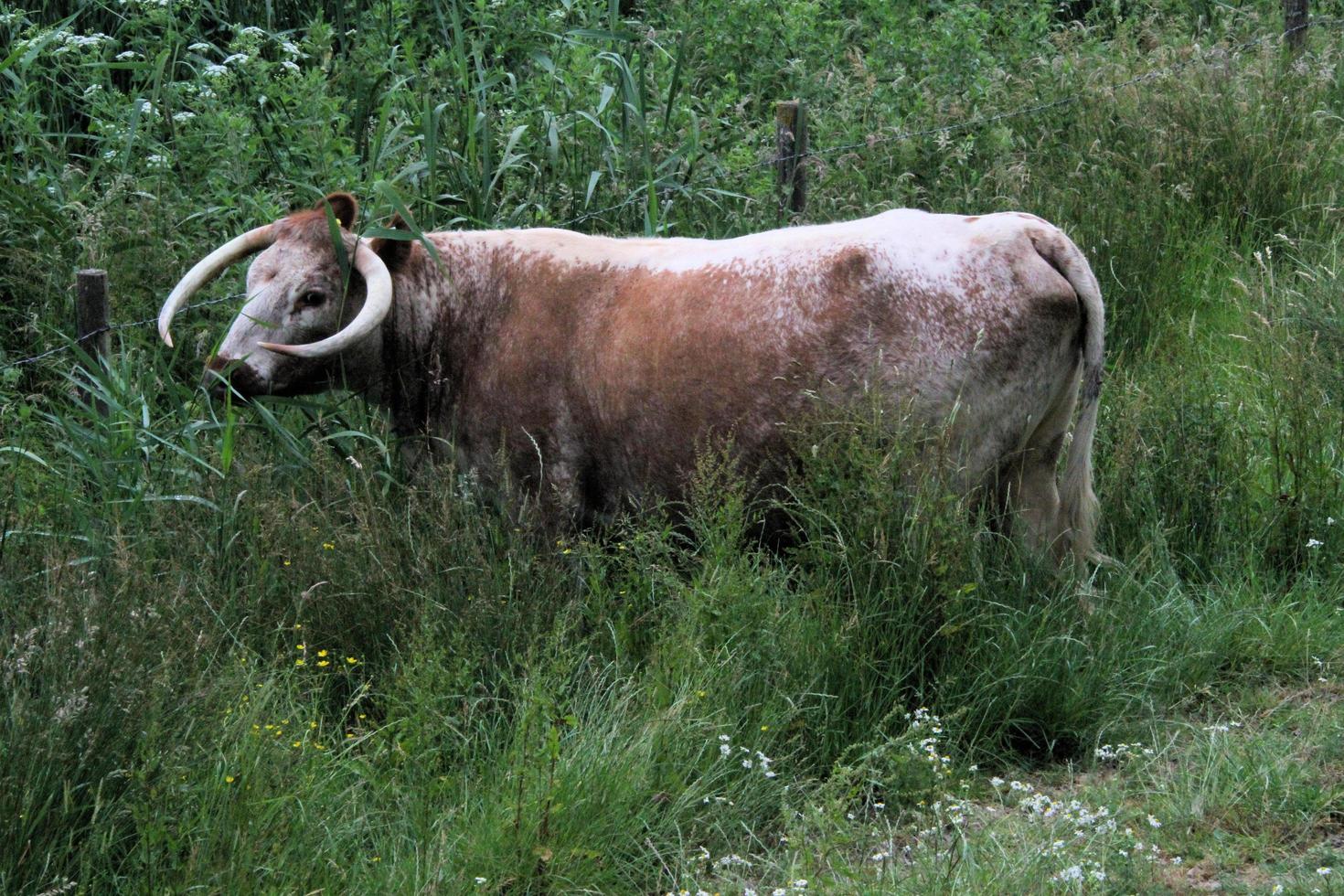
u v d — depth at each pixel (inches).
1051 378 505.7
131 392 560.1
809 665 459.5
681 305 517.0
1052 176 832.3
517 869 380.8
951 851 376.8
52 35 756.6
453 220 689.0
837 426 492.7
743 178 785.6
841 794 429.4
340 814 400.5
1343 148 874.1
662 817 407.8
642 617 478.0
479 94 761.6
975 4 1116.5
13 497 503.2
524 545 521.7
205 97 730.2
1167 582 542.6
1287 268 775.1
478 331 543.8
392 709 442.3
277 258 535.2
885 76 957.2
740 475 514.6
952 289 495.8
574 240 547.8
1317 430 588.4
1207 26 1170.6
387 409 573.6
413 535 516.1
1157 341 721.6
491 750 428.5
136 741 378.3
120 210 645.3
